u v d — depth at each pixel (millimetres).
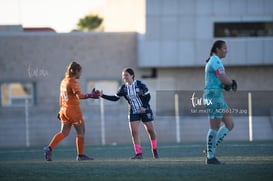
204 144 53656
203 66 88062
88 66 88875
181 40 87312
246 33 89062
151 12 87125
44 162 36188
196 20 87438
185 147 48719
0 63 87438
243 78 90500
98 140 72500
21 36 87812
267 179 26422
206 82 31531
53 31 93688
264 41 88625
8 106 83438
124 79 36750
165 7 87125
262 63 88625
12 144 72688
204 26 87500
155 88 89188
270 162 33531
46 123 72312
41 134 72062
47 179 27766
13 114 73750
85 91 88500
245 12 88625
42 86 87062
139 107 36969
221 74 30844
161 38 87250
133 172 29922
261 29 89062
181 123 71562
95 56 88875
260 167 31047
